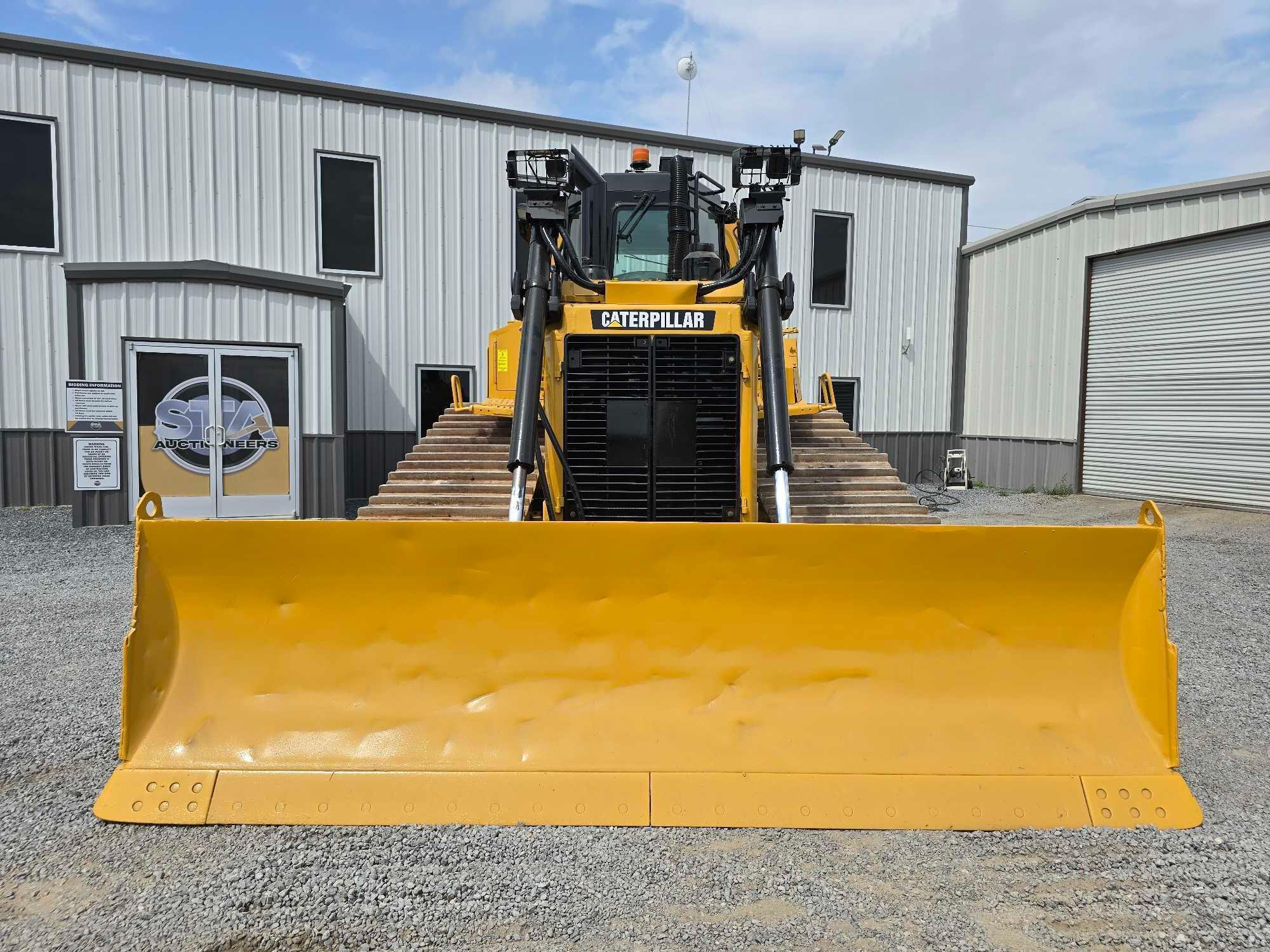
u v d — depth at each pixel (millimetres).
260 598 3367
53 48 11523
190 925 2564
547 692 3330
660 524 3266
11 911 2641
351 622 3357
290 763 3219
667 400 4547
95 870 2861
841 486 6492
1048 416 15094
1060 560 3322
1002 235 15906
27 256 11656
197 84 12148
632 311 4590
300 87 12539
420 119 13172
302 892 2719
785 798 3133
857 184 15898
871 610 3357
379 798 3137
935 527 3295
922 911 2658
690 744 3246
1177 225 12891
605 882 2791
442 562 3311
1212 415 12453
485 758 3225
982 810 3113
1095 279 14203
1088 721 3309
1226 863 2906
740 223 4895
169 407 11031
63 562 8656
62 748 3965
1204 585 7965
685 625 3346
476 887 2756
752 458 4621
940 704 3336
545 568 3305
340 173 12867
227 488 11297
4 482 11742
